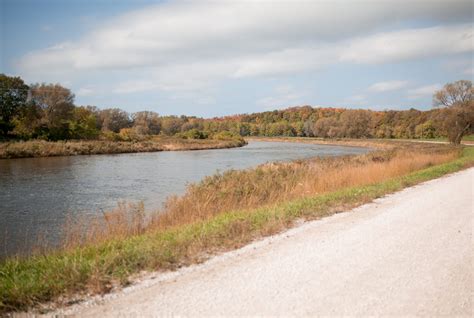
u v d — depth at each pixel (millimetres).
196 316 3840
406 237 6938
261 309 4008
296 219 8445
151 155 47906
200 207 11094
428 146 51312
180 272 5082
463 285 4691
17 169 30062
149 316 3834
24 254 8625
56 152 46094
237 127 148375
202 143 71188
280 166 19938
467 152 38125
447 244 6484
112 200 16766
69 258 5844
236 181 14586
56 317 3842
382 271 5164
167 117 141750
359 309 4035
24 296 4219
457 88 54688
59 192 19031
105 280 4719
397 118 115750
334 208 9648
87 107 101625
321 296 4344
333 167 19781
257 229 7371
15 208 15000
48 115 64625
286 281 4781
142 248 5973
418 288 4594
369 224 8000
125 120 107750
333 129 106500
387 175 17391
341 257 5758
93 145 51656
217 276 4941
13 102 61625
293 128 141000
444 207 9930
